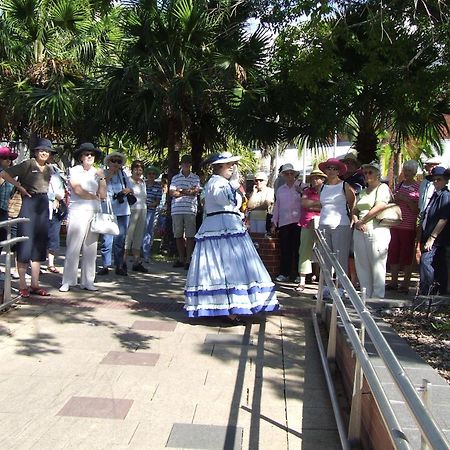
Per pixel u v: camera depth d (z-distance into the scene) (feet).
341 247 23.97
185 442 12.62
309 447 12.62
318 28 27.63
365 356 10.55
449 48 26.89
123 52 39.99
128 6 37.60
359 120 35.70
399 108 33.14
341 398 14.78
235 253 21.17
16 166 24.00
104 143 48.21
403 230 26.91
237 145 48.88
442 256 23.58
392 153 59.41
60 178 31.17
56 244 31.58
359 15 29.12
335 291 15.84
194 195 33.65
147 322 21.70
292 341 19.80
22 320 21.50
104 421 13.52
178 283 29.32
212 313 20.86
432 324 18.69
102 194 26.66
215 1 36.58
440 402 10.62
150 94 37.29
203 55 37.27
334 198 24.08
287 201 30.01
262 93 36.47
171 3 36.50
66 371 16.58
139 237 32.30
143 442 12.59
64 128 45.34
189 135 43.24
